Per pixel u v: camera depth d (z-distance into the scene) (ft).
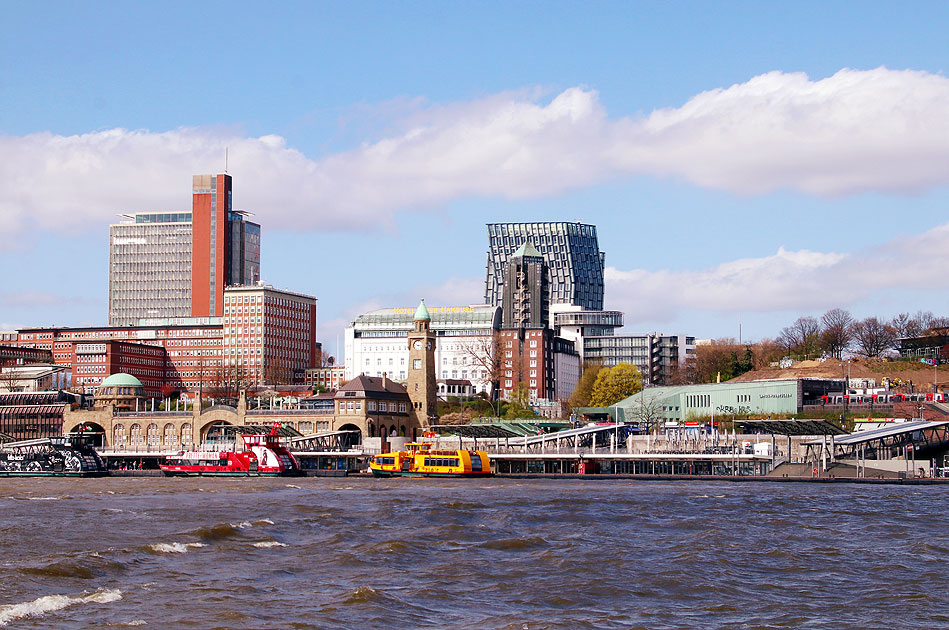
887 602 264.52
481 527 405.80
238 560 316.81
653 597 270.26
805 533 391.45
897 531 397.80
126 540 359.05
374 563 316.40
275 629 228.63
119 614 238.68
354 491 610.24
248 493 593.42
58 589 266.16
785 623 242.17
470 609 253.03
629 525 419.95
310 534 382.01
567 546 355.56
